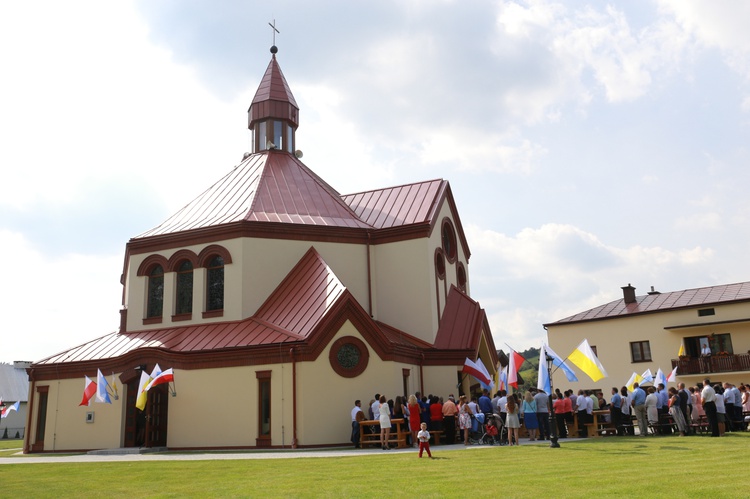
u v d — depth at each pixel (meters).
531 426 24.02
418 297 31.34
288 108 39.50
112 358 27.86
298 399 24.22
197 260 30.16
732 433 23.64
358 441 23.64
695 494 10.05
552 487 11.12
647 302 50.31
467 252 39.56
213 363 25.84
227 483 13.43
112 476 15.60
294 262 30.34
